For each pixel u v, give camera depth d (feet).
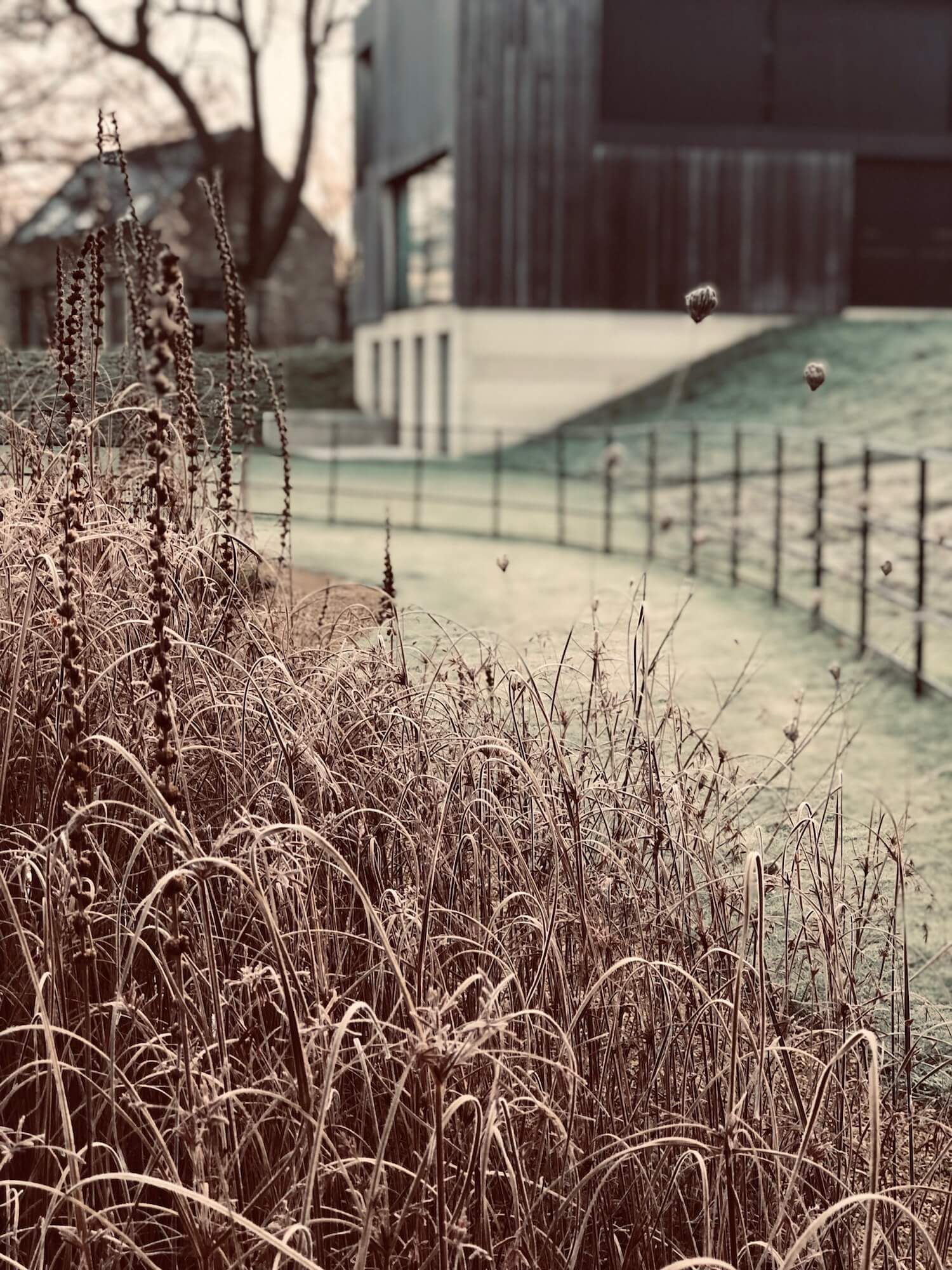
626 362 80.02
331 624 11.92
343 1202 7.06
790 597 33.76
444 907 7.98
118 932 6.93
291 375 104.53
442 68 80.18
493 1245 6.95
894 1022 11.25
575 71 78.59
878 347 74.13
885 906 10.66
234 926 7.88
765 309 80.84
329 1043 7.14
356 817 8.30
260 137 119.65
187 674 8.89
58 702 8.22
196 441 11.22
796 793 15.01
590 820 9.24
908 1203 8.75
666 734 11.10
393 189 92.89
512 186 78.59
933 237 82.99
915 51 81.82
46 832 7.83
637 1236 7.51
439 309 81.51
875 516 42.91
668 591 32.83
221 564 10.16
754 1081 8.10
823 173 80.84
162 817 7.72
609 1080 8.13
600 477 62.03
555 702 9.77
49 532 9.12
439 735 9.19
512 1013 7.70
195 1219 6.49
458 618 26.55
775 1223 7.23
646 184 79.66
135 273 12.44
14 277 118.52
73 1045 7.20
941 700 23.73
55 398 11.99
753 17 80.48
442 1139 6.40
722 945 8.86
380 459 74.95
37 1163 6.77
